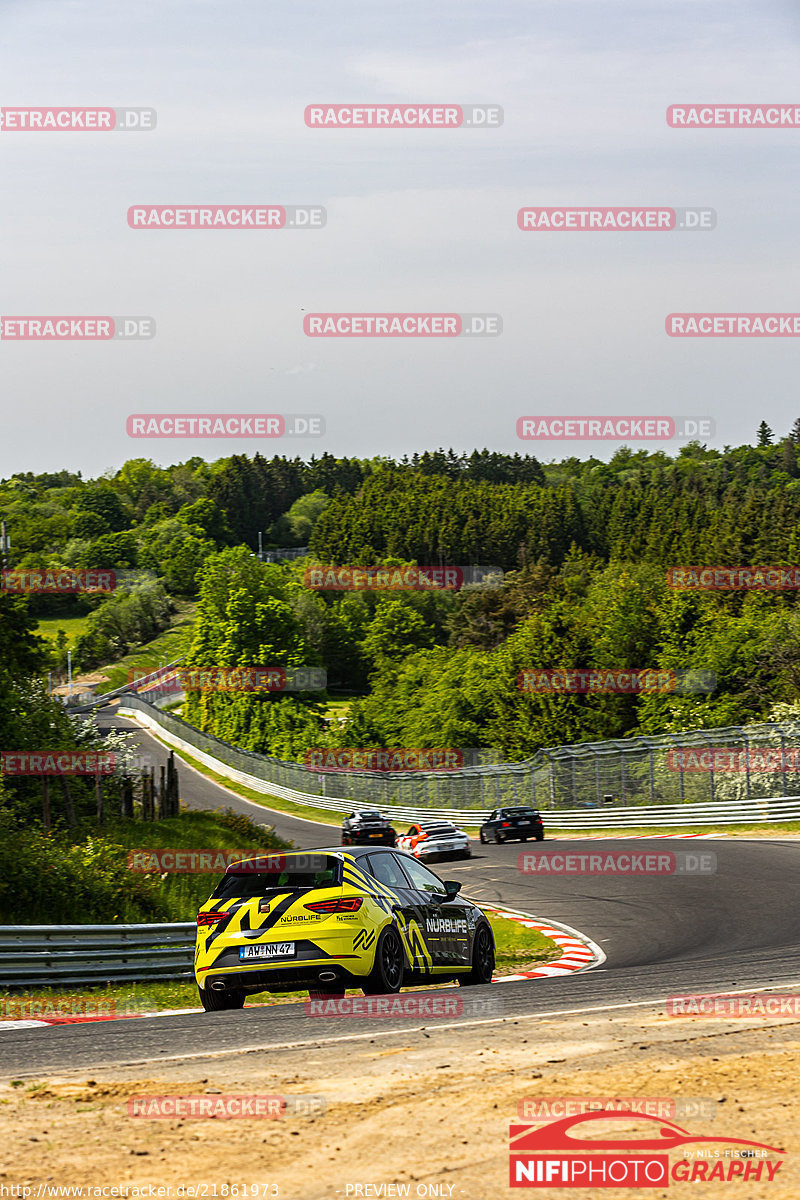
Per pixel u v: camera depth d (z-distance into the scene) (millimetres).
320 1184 5652
